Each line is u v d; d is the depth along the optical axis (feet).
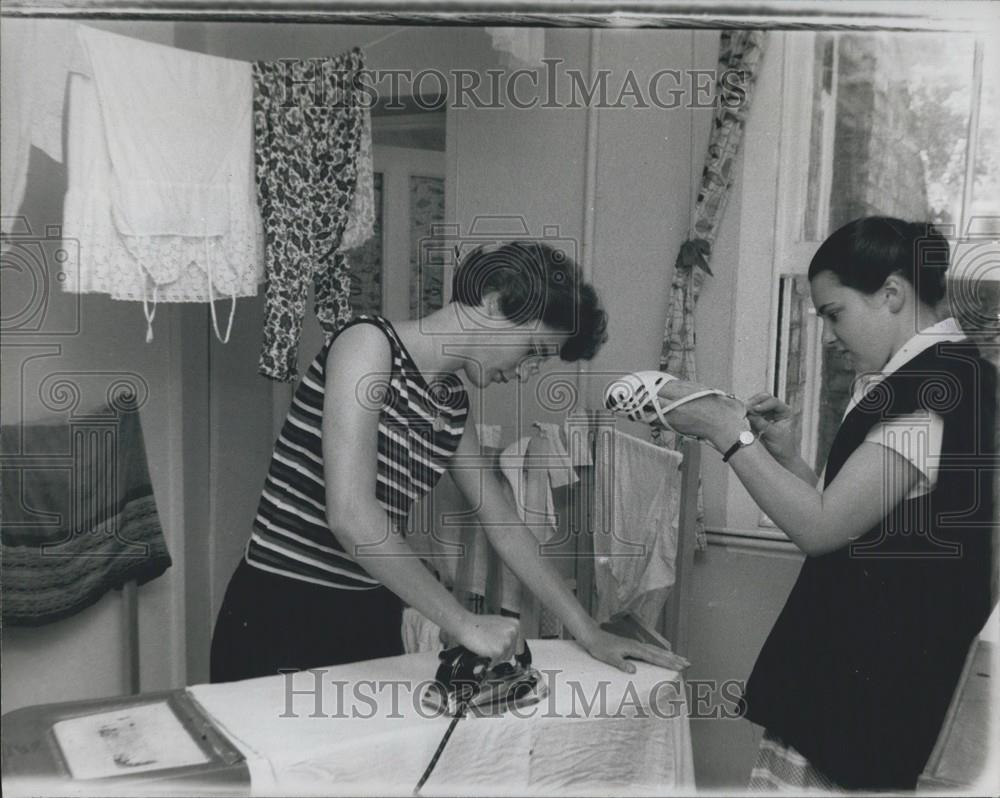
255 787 3.15
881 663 4.07
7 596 5.21
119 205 4.50
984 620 4.02
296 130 5.07
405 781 3.40
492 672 3.71
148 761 3.17
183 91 4.64
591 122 5.33
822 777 4.16
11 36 4.19
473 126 5.60
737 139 5.08
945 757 4.05
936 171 4.78
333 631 4.47
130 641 5.83
